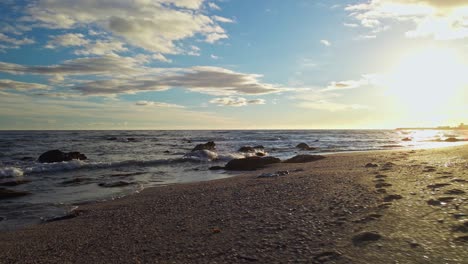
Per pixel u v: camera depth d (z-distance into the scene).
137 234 7.36
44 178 20.39
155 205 10.90
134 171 23.59
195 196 11.98
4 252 6.90
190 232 7.02
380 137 89.81
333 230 6.07
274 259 5.00
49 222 9.93
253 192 11.36
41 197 14.22
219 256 5.35
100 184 17.38
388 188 9.19
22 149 43.31
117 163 26.66
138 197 13.23
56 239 7.67
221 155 32.28
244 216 7.94
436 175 10.69
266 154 36.72
